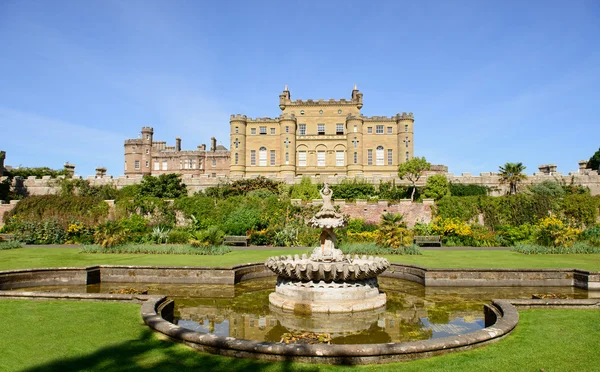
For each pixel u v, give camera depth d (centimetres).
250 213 3028
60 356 645
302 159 5594
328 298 1091
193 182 4091
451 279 1465
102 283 1542
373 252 2120
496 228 3047
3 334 753
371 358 618
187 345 695
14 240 2655
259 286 1491
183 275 1521
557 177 3753
